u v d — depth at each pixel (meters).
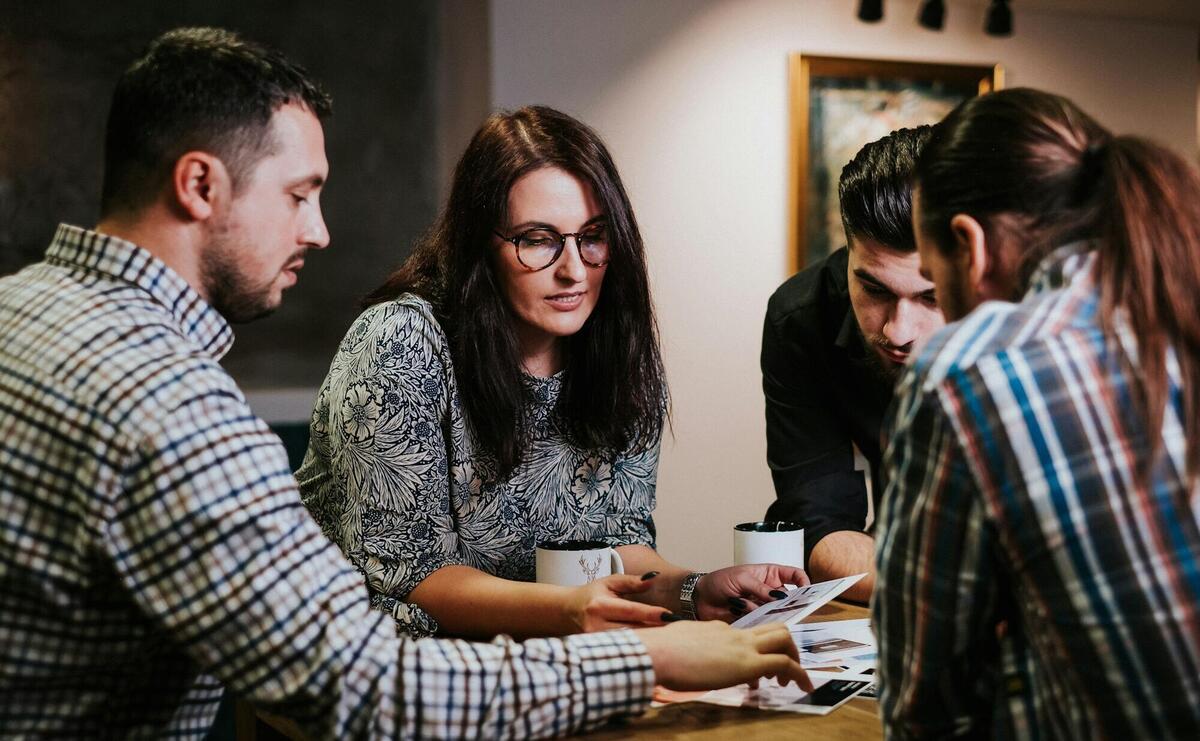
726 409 3.93
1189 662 0.91
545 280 1.76
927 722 1.04
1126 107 4.41
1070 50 4.32
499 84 3.60
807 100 3.93
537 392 1.87
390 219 4.08
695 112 3.83
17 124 3.70
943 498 0.98
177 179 1.20
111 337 1.14
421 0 4.08
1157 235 0.96
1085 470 0.94
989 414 0.96
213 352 1.27
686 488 3.89
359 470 1.74
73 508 1.10
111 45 3.78
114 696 1.19
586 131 1.81
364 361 1.76
